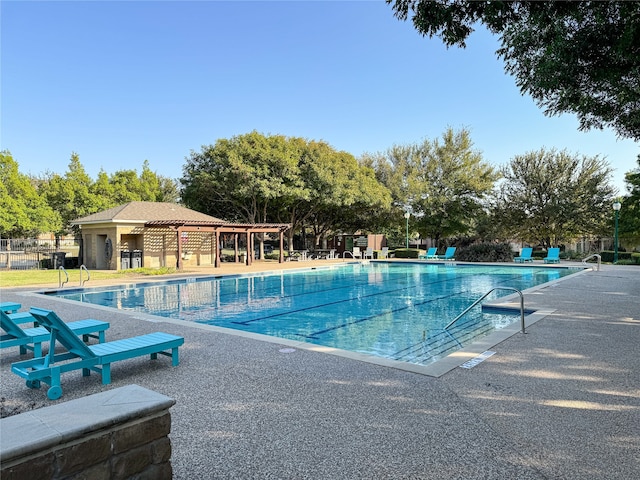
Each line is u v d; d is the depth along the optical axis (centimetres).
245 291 1402
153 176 4634
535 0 500
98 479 185
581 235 2877
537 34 599
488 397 373
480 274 1944
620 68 568
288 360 501
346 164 3039
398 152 3469
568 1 497
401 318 922
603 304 879
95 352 431
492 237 3244
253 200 2738
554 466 257
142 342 470
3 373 477
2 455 152
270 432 308
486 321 841
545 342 567
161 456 211
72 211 3219
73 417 187
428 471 253
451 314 960
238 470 256
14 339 525
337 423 323
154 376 445
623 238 2734
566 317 738
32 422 181
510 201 3002
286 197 2627
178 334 648
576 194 2762
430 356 606
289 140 2953
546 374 434
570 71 595
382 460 267
